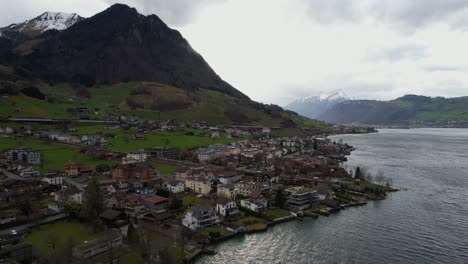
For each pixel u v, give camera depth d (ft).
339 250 378.53
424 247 386.32
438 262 351.87
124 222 405.18
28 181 520.83
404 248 383.86
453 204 548.72
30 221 399.44
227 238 402.93
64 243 334.85
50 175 575.79
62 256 294.25
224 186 551.59
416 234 423.23
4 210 426.92
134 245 346.54
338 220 476.13
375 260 356.18
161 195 529.86
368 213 507.71
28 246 305.32
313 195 541.75
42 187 525.34
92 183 449.06
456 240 404.57
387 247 386.52
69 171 634.43
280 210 506.07
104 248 332.60
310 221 471.62
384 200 577.84
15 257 296.71
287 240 403.75
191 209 429.79
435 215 494.59
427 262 351.87
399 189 647.97
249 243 392.47
